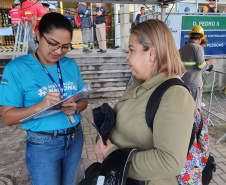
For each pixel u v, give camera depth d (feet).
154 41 3.32
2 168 9.98
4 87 4.67
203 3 32.55
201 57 12.18
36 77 4.89
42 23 4.57
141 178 3.20
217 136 12.92
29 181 9.12
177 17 19.83
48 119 4.87
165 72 3.38
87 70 22.89
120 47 32.96
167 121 2.95
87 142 12.38
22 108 4.66
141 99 3.38
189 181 3.64
